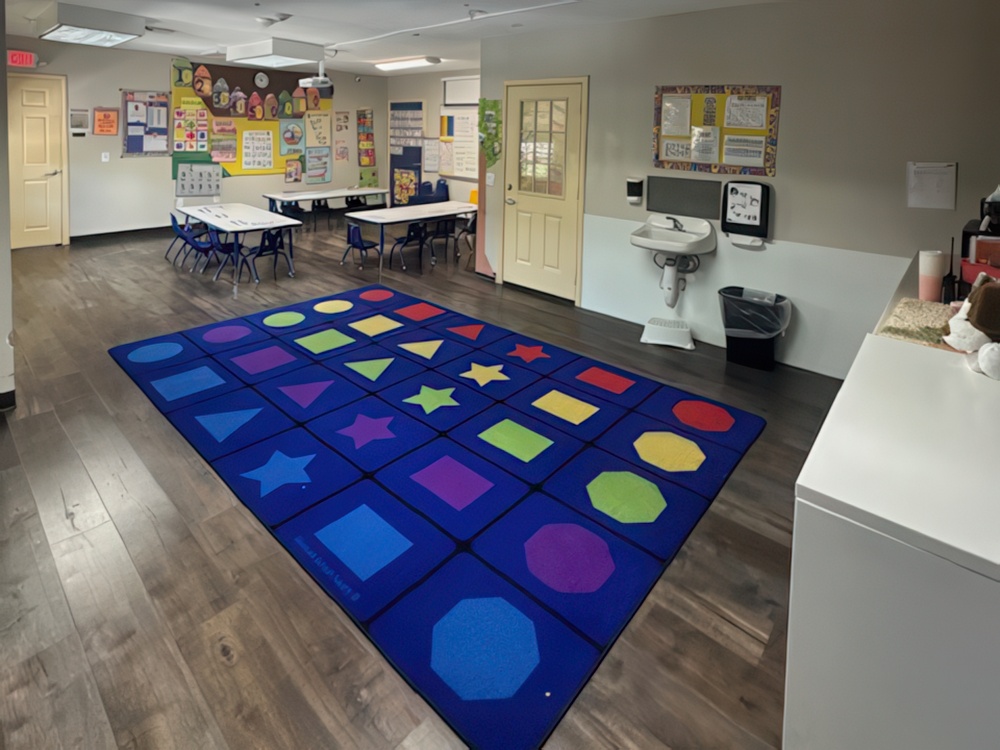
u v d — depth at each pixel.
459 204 7.96
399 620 2.12
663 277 4.72
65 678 1.86
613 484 2.92
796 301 4.21
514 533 2.57
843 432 1.36
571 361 4.40
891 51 3.52
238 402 3.66
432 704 1.82
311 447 3.19
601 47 4.90
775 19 3.92
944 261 2.50
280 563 2.37
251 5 4.52
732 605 2.21
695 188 4.55
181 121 8.41
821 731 1.32
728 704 1.83
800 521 1.21
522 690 1.87
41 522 2.55
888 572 1.13
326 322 5.11
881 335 2.00
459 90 9.35
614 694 1.86
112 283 5.99
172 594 2.20
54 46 7.13
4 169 3.21
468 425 3.46
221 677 1.88
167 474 2.92
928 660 1.13
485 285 6.33
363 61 8.09
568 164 5.43
